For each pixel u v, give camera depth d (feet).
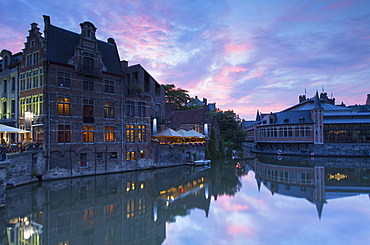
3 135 102.27
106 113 103.45
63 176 89.86
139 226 50.31
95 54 100.07
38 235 44.80
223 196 73.36
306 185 88.22
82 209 58.90
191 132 142.72
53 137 87.51
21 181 77.30
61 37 92.94
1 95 104.99
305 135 193.16
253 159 173.99
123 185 83.66
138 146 114.52
